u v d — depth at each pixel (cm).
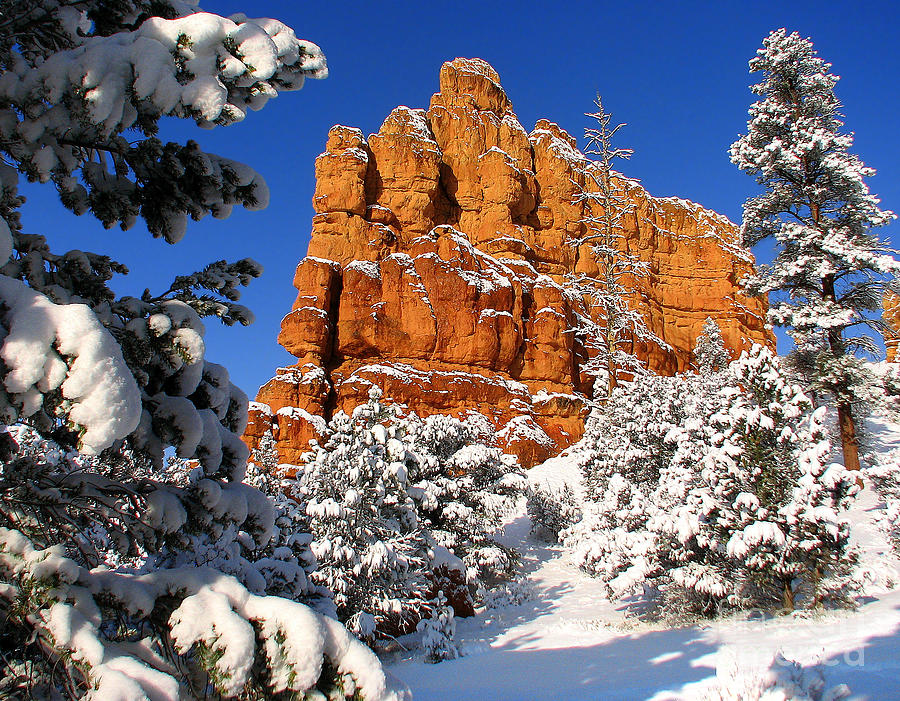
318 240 5200
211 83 306
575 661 996
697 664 817
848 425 2369
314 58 362
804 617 1059
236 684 255
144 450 347
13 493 338
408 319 4872
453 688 904
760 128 2780
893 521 1444
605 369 5188
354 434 1680
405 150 5662
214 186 429
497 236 5747
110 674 245
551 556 2584
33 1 372
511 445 4291
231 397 422
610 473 2561
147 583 298
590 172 6569
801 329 2478
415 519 1639
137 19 414
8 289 253
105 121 308
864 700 562
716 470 1266
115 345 254
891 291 2431
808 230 2492
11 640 287
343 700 271
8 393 238
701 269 7000
